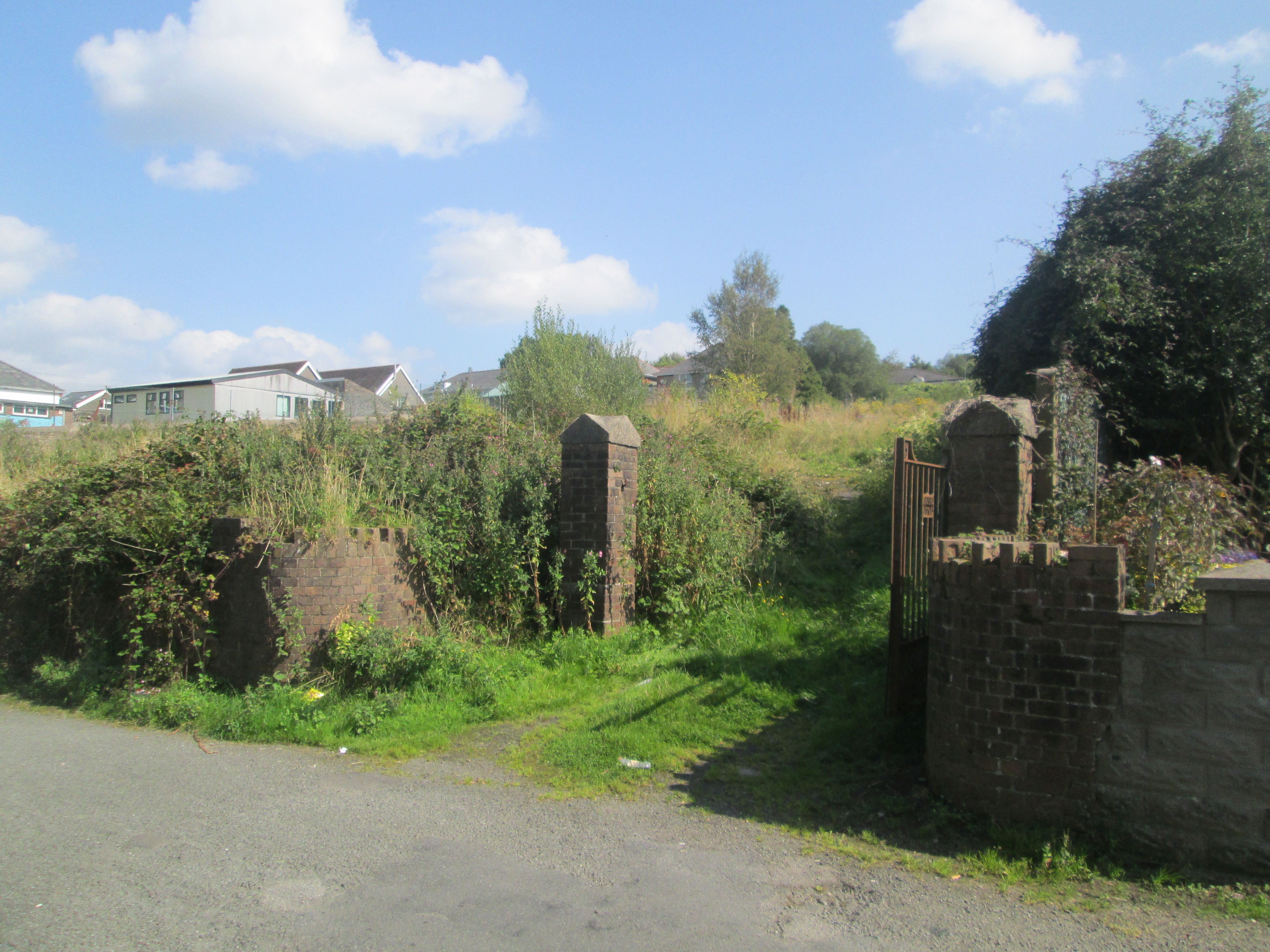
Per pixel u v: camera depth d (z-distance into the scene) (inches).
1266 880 150.3
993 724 176.2
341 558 303.7
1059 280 391.5
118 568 341.4
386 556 318.7
